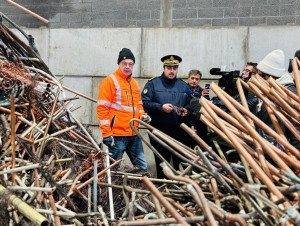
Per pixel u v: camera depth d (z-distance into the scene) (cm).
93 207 312
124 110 467
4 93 334
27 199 285
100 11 690
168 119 502
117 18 685
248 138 260
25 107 349
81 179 341
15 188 274
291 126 271
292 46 608
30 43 399
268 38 614
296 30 606
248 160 228
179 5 661
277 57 388
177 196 262
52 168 312
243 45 622
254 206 202
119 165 451
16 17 723
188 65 641
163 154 505
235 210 240
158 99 511
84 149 373
